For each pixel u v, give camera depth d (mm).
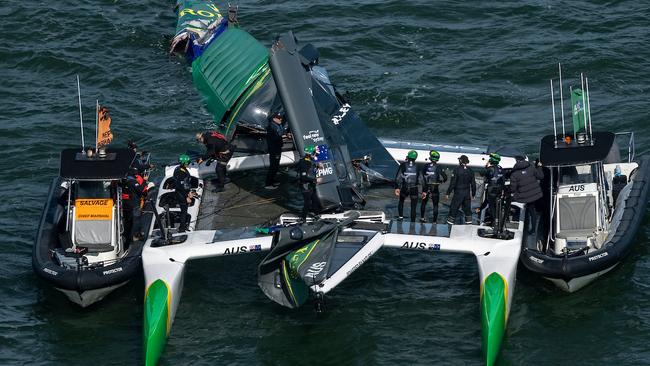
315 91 99750
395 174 94438
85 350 78375
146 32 134875
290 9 139875
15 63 127125
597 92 118188
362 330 80188
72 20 136750
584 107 87625
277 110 100562
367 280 87062
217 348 78500
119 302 84188
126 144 110312
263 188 95000
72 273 80188
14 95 120312
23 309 83312
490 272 79812
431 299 84250
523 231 86125
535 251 83062
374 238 81812
